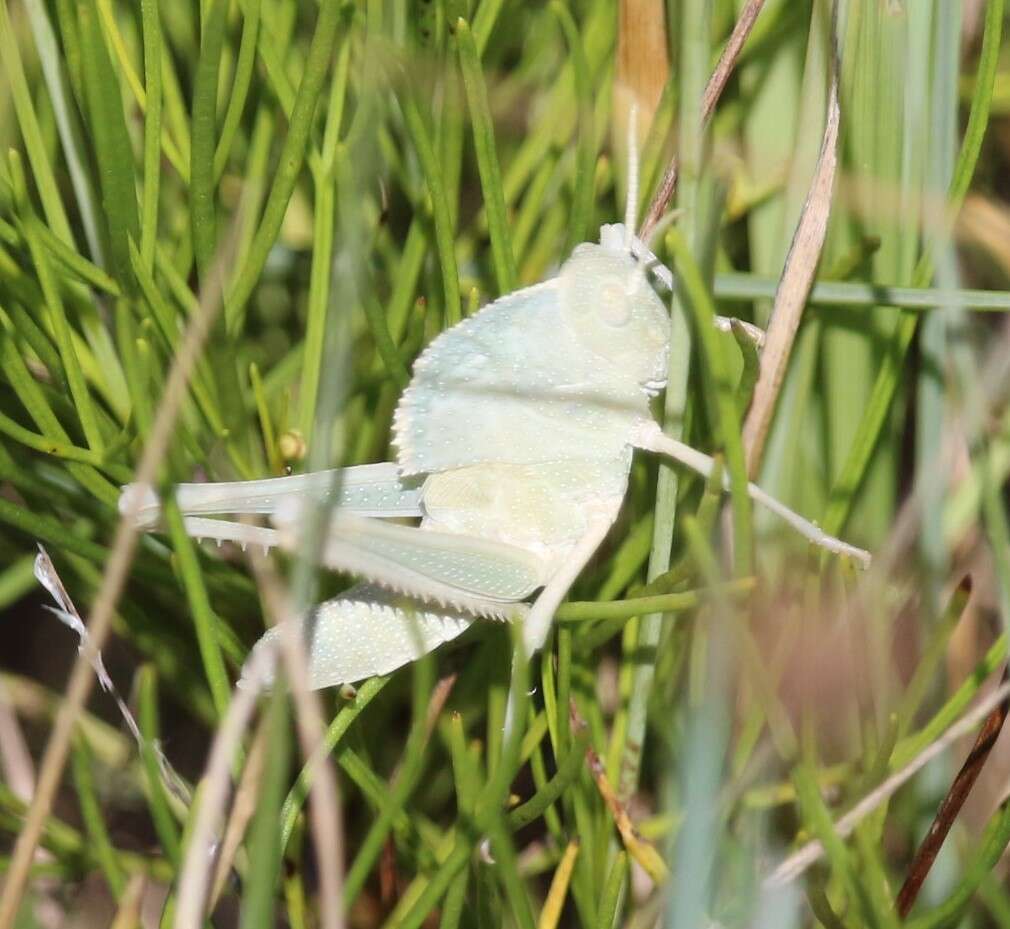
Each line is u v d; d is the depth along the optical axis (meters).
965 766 0.92
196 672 0.94
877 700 0.92
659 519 0.92
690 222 0.92
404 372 0.92
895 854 0.92
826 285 0.92
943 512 0.92
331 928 0.90
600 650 0.93
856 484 0.92
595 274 0.92
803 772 0.91
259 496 0.92
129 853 0.93
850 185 0.92
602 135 0.93
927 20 0.92
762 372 0.92
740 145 0.93
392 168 0.93
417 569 0.92
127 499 0.92
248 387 0.93
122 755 0.94
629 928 0.92
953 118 0.92
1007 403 0.93
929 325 0.92
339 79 0.92
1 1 0.92
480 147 0.92
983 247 0.93
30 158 0.93
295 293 0.94
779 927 0.91
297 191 0.94
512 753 0.91
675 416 0.92
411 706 0.94
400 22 0.93
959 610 0.92
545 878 0.93
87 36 0.92
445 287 0.92
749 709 0.91
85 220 0.93
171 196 0.93
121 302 0.91
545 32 0.93
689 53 0.91
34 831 0.91
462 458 0.93
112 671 0.94
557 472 0.92
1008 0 0.93
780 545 0.92
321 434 0.90
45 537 0.92
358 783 0.92
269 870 0.90
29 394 0.92
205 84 0.92
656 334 0.92
